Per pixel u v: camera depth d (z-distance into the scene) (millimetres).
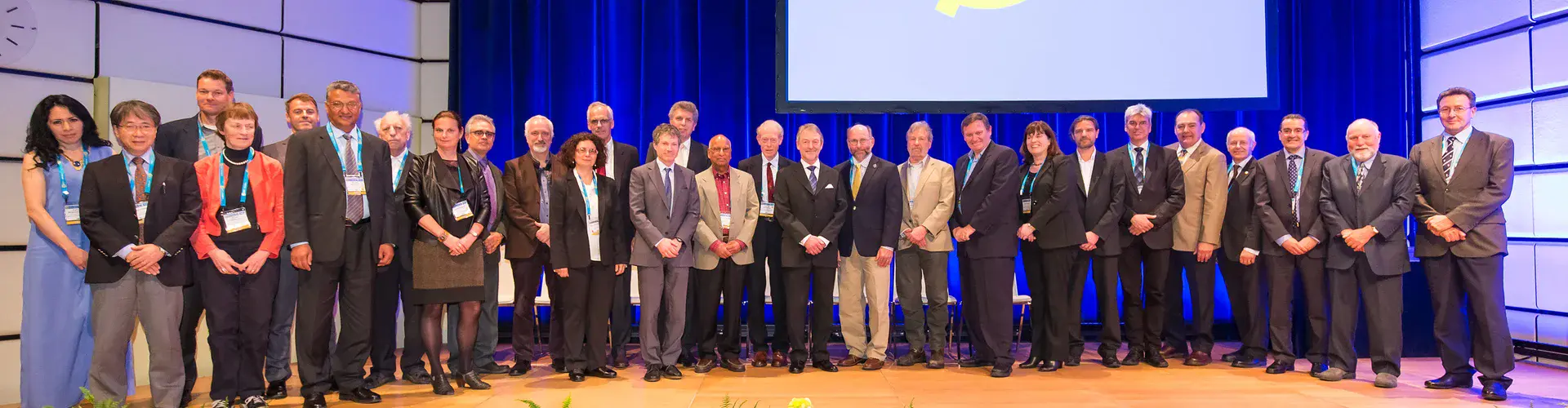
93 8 3889
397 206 3328
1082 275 3906
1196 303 4094
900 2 4961
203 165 2896
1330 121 4980
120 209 2791
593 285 3572
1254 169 3936
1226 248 3998
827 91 4961
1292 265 3770
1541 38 4207
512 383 3592
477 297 3256
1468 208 3225
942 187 3887
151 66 4082
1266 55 4949
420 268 3203
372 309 3123
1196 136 4035
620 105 5051
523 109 5066
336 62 4793
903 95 4957
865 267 3926
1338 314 3594
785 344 3977
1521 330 4426
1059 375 3748
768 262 3900
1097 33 4938
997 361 3707
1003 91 4941
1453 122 3316
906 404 3127
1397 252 3439
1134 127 3967
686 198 3627
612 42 5078
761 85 5027
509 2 5078
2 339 3555
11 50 3607
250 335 2939
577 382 3574
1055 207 3688
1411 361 4121
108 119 3715
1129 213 3951
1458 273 3348
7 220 3580
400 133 3381
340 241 2959
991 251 3725
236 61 4391
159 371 2895
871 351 3916
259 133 3387
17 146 3617
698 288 3812
